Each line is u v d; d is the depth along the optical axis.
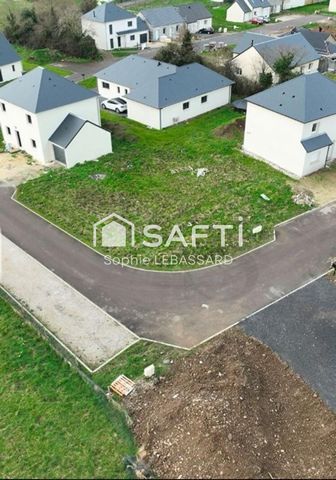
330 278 27.25
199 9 83.06
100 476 17.66
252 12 90.25
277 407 19.80
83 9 82.38
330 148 38.09
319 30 78.19
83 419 19.66
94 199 34.69
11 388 21.09
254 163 39.50
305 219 32.47
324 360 22.22
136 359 22.28
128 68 51.38
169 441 18.28
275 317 24.64
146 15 77.38
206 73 50.03
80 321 24.58
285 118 36.41
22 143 41.78
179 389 20.34
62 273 27.97
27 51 70.75
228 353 22.17
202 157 40.56
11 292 26.55
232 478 16.78
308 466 17.70
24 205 34.22
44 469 18.00
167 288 26.78
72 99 39.81
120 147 42.25
